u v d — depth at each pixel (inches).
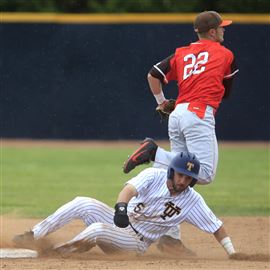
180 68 866.8
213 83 852.0
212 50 863.1
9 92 2479.1
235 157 2197.3
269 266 745.6
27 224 1083.3
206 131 847.1
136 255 817.5
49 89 2479.1
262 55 2460.6
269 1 2797.7
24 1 2935.5
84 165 1999.3
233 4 2832.2
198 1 2906.0
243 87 2477.9
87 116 2485.2
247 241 987.9
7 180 1711.4
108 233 797.2
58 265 738.8
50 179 1726.1
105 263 755.4
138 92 2460.6
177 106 864.9
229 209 1310.3
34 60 2464.3
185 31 2413.9
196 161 768.3
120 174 1824.6
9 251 836.6
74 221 1094.4
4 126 2498.8
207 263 765.3
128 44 2437.3
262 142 2500.0
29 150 2316.7
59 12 2982.3
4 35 2452.0
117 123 2487.7
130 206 798.5
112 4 2962.6
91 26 2437.3
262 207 1341.0
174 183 773.3
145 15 2431.1
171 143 879.7
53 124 2496.3
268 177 1808.6
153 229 808.3
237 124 2496.3
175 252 859.4
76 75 2466.8
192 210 802.8
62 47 2452.0
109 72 2458.2
